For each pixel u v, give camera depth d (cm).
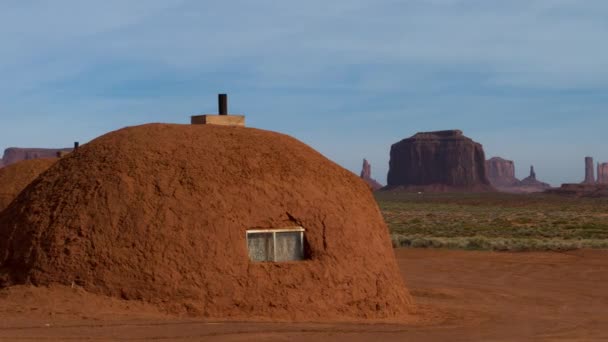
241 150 1878
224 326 1552
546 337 1741
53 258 1683
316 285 1756
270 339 1469
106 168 1795
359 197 1994
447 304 2395
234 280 1688
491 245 4988
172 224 1698
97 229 1689
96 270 1655
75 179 1808
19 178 3097
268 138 1975
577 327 1961
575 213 11694
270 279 1720
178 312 1634
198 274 1669
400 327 1731
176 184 1755
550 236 6412
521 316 2162
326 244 1805
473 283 3197
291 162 1902
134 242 1673
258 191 1792
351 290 1805
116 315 1578
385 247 1972
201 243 1692
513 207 15038
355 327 1659
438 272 3659
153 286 1647
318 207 1834
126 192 1733
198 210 1722
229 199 1759
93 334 1419
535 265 3922
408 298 2030
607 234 6550
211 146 1870
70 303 1599
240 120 2111
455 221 9150
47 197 1809
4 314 1541
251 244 1752
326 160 2058
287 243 1788
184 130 1933
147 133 1911
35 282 1675
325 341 1484
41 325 1466
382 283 1886
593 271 3650
